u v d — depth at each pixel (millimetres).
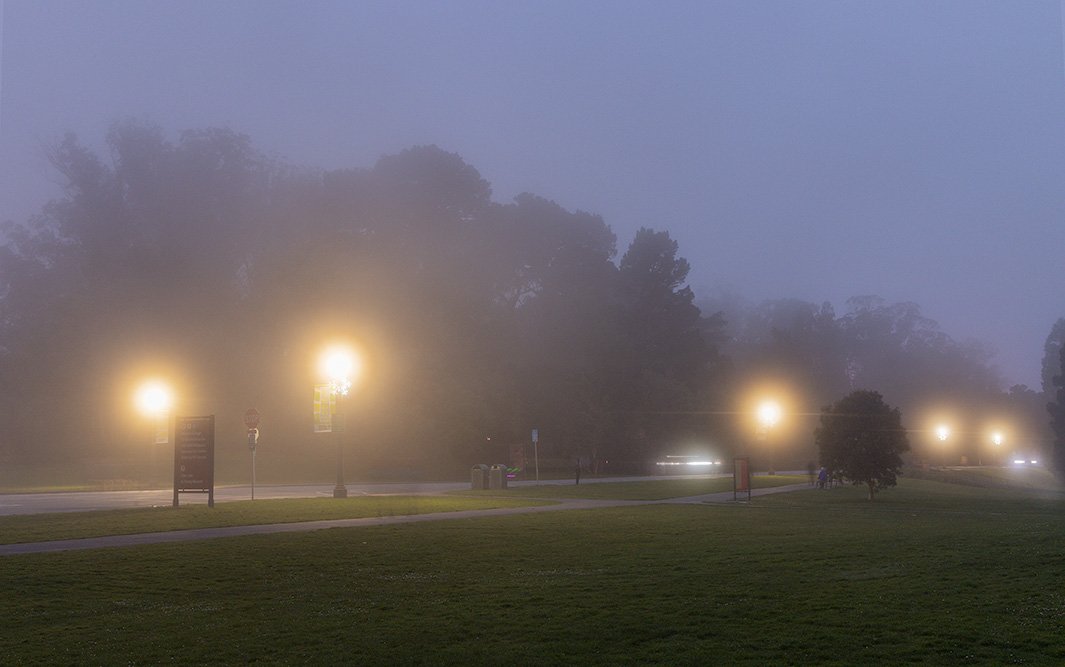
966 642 11070
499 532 24453
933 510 36219
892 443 44219
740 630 11938
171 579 16406
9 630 12430
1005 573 16406
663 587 15328
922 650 10758
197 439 32500
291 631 12273
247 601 14430
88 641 11773
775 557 19234
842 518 30875
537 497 42531
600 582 15953
